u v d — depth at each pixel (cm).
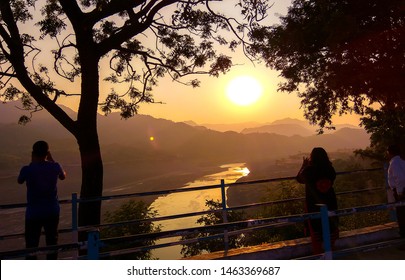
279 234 991
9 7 806
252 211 1614
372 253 525
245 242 1019
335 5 757
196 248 1038
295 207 1146
